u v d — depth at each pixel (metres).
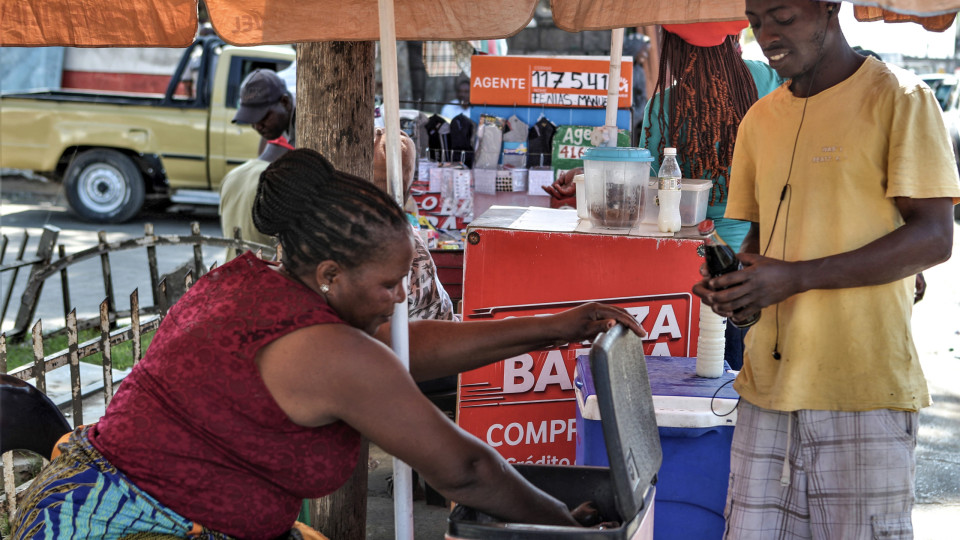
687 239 2.95
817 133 2.06
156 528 1.77
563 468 2.03
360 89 3.01
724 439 2.62
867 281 1.96
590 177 3.05
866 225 2.01
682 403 2.62
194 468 1.77
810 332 2.08
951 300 7.91
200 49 10.38
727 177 3.50
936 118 1.95
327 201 1.77
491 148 5.03
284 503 1.84
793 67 2.05
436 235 4.99
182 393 1.76
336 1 2.96
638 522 1.74
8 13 2.74
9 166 10.71
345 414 1.74
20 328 6.39
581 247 3.01
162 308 4.38
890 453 2.05
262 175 1.86
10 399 2.27
